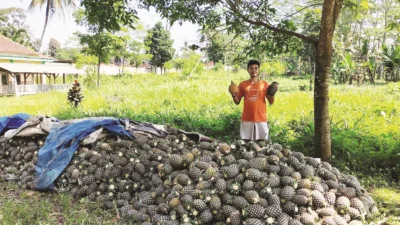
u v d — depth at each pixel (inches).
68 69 1291.8
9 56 1126.4
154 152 194.5
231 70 1608.0
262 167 163.5
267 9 239.8
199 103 561.6
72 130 223.0
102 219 165.6
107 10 225.1
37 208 175.6
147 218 159.3
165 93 728.3
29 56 1202.6
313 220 148.7
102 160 197.8
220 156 175.9
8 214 164.9
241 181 157.2
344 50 522.9
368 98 545.0
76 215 168.9
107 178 188.5
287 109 475.2
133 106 552.4
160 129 229.0
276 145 186.7
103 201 181.6
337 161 243.6
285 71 1620.3
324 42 219.5
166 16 243.3
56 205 184.2
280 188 158.6
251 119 222.8
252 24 250.4
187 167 170.7
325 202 156.7
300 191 155.4
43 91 1109.1
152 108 517.7
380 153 239.3
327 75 222.8
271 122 328.2
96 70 1396.4
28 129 241.9
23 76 1184.2
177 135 223.3
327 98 225.6
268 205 150.9
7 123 267.1
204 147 188.5
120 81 1229.1
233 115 342.0
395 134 273.6
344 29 733.9
